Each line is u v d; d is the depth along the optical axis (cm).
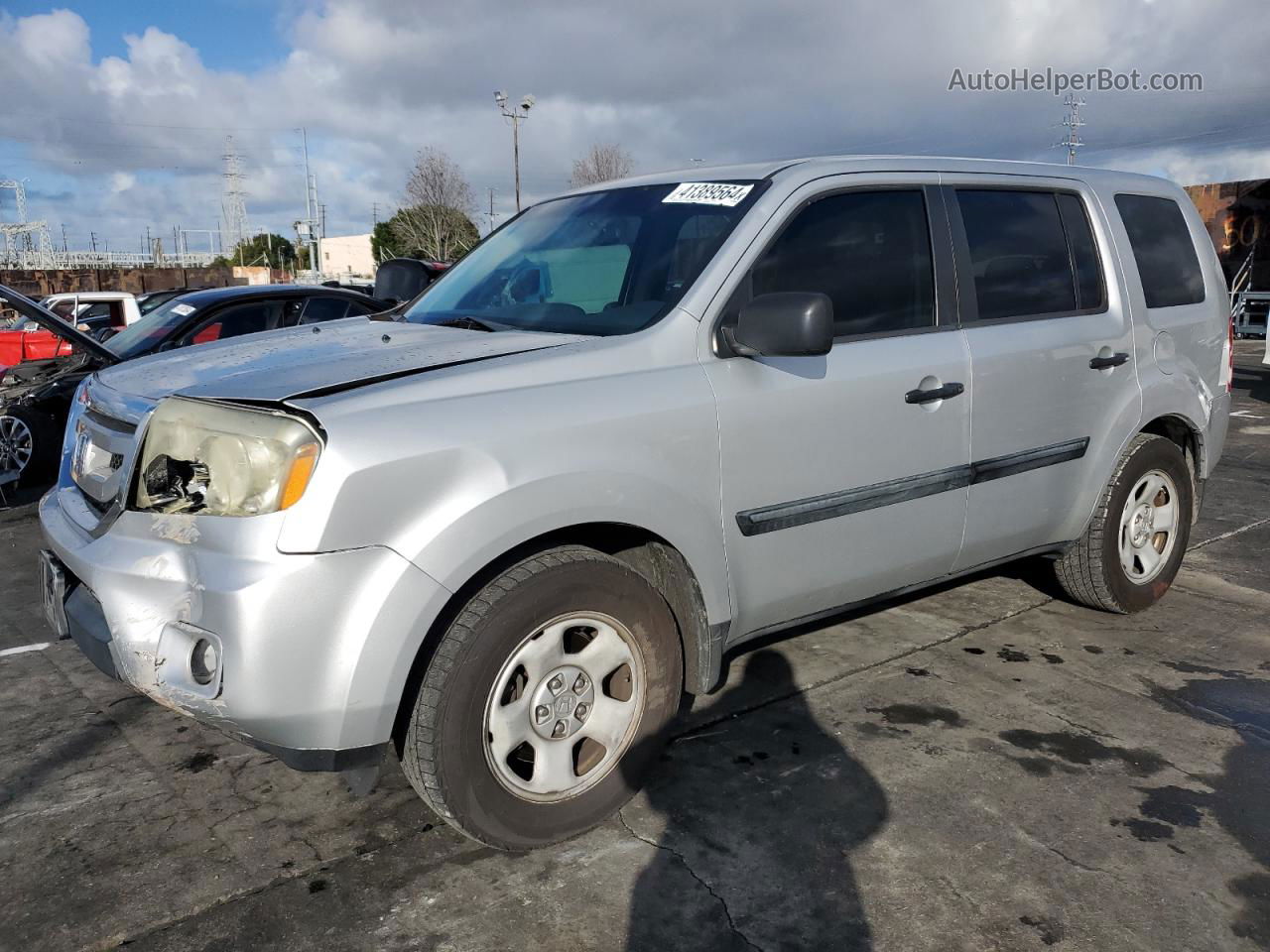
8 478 698
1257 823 277
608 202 363
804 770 306
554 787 261
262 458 224
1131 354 405
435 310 364
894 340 328
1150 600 437
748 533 294
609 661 268
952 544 353
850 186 329
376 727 230
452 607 245
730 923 236
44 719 345
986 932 233
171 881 252
